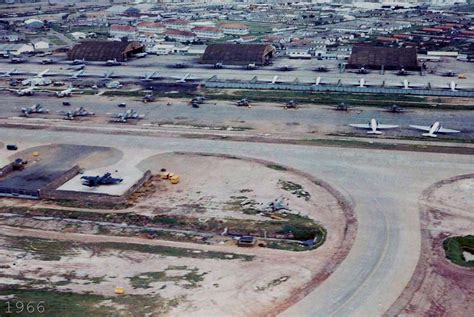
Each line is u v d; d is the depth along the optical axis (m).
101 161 96.44
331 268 60.56
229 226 73.12
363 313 51.94
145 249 66.94
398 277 58.28
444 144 102.69
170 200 81.56
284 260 63.12
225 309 52.53
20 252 66.00
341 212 75.88
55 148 103.44
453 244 65.56
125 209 79.12
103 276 59.66
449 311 52.38
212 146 103.56
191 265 62.25
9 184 86.38
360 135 109.19
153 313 51.56
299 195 81.69
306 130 113.12
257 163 94.50
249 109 129.75
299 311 52.25
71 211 78.81
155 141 106.88
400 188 82.94
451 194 80.38
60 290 56.25
